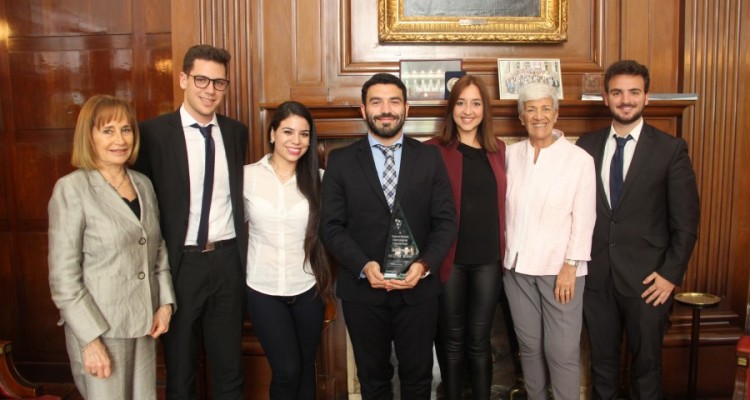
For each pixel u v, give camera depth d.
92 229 1.84
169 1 3.13
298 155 2.14
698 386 2.99
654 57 2.92
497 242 2.41
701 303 2.65
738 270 3.00
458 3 2.87
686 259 2.33
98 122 1.86
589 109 2.78
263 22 2.88
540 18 2.89
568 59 2.94
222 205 2.19
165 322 2.04
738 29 2.87
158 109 3.18
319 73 2.91
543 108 2.30
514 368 2.96
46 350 3.34
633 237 2.39
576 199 2.31
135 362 1.97
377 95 2.14
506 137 2.84
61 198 1.83
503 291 2.76
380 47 2.93
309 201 2.19
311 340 2.26
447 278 2.36
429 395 2.31
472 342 2.46
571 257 2.31
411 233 2.13
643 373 2.42
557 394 2.41
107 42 3.18
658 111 2.80
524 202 2.36
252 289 2.19
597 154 2.49
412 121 2.77
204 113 2.10
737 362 2.03
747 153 2.94
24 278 3.31
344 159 2.22
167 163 2.11
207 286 2.16
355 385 2.96
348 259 2.12
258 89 2.89
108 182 1.90
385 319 2.23
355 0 2.91
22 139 3.25
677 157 2.36
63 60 3.20
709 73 2.89
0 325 3.33
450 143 2.43
